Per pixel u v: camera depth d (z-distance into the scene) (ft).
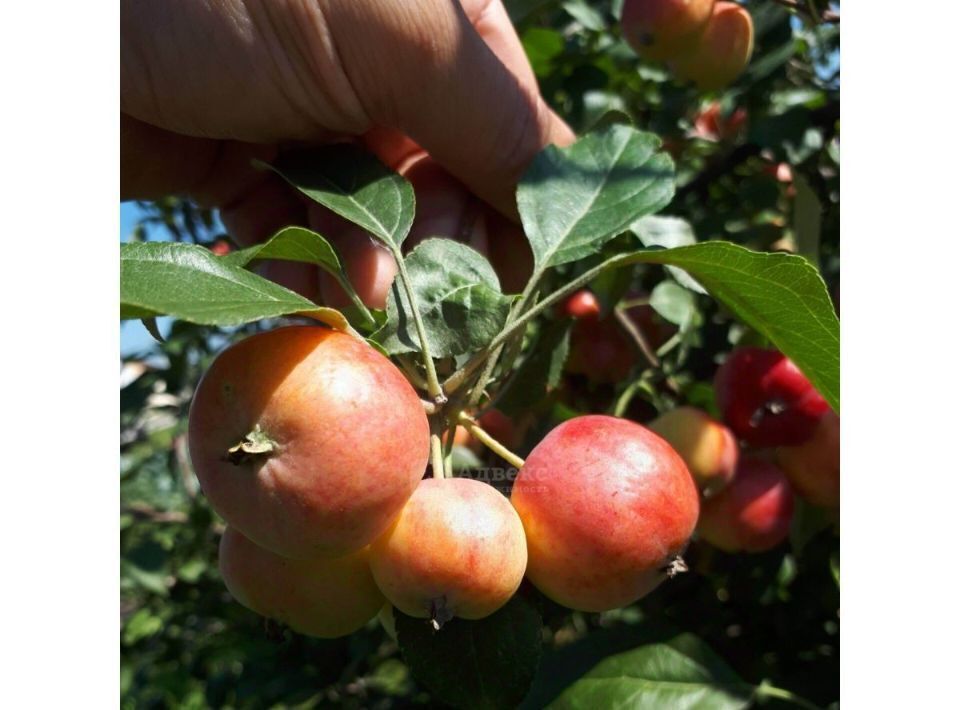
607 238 0.56
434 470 0.44
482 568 0.40
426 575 0.40
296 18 0.56
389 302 0.47
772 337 0.53
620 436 0.45
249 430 0.37
